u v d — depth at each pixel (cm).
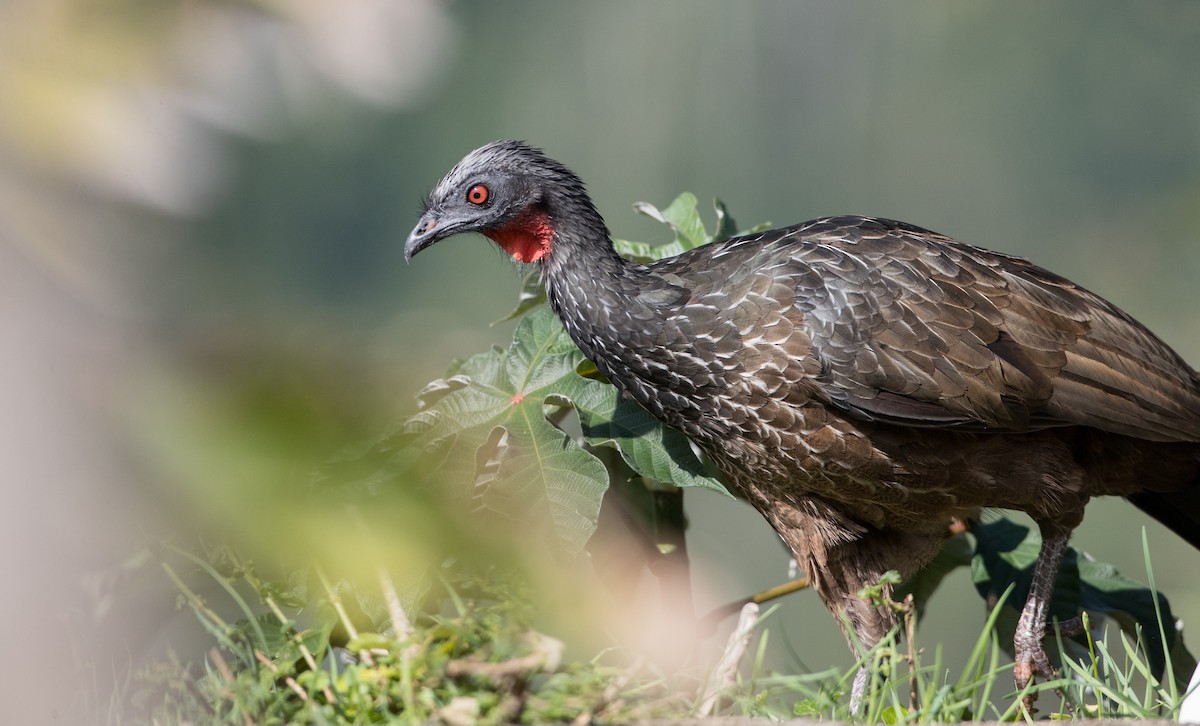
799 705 580
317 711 478
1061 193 3341
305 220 2480
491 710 455
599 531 774
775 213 3684
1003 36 3384
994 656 574
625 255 841
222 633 547
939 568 859
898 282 685
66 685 337
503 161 734
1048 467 704
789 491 720
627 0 3544
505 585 461
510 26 3372
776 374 676
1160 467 746
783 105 3634
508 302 2578
